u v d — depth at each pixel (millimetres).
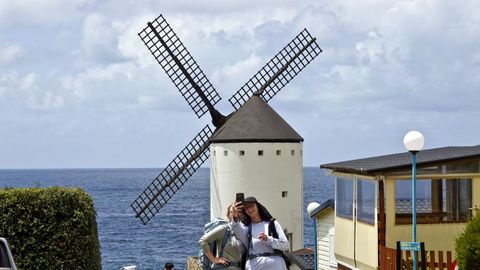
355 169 31188
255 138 51094
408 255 28703
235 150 51281
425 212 30641
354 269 33094
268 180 51281
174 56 59438
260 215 19391
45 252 31531
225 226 19344
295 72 60125
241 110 52938
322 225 38344
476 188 30828
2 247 22656
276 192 51375
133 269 34719
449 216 30875
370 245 30969
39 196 31656
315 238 38375
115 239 133125
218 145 51969
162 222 161000
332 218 37469
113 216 177000
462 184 30859
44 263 31500
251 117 52031
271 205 51312
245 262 19219
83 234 31938
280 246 18969
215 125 56969
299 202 52250
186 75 59375
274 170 51344
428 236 30578
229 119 52906
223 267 19203
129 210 193250
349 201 33219
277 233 19141
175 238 133250
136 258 110812
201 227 150125
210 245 19406
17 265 31297
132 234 140000
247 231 19172
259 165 51188
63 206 31828
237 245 19234
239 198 19312
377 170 29984
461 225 30828
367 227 31312
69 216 31859
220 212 51844
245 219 19297
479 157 30547
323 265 38281
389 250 29141
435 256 30625
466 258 25594
